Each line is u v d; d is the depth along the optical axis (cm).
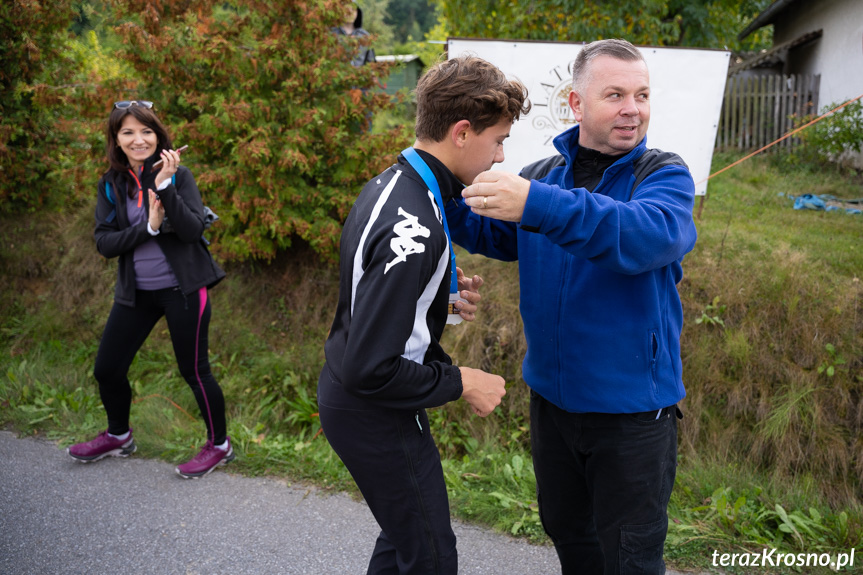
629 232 146
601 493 183
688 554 258
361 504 299
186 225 290
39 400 396
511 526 279
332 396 164
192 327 309
